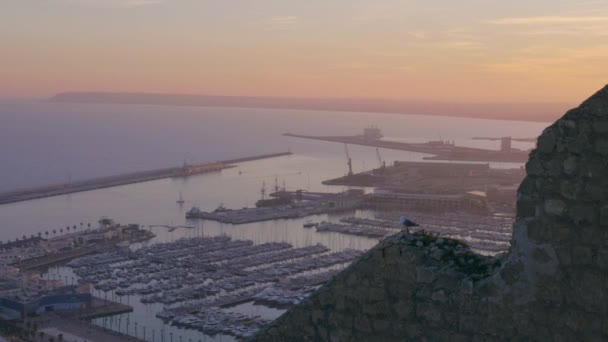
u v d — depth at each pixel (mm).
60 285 157250
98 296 154250
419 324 16641
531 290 15375
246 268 175875
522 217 15680
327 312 17812
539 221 15414
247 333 123125
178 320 132125
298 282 155625
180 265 180000
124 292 154750
